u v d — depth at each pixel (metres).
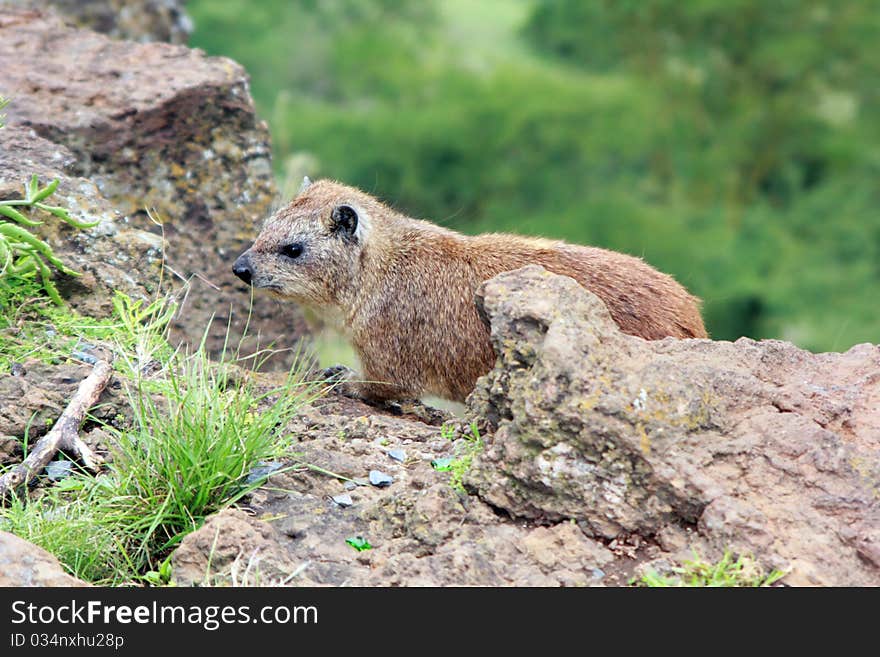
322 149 41.75
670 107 46.09
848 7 42.81
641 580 7.53
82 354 10.05
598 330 8.44
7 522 8.09
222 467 8.34
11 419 9.04
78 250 11.24
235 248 13.65
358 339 12.06
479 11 64.75
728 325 37.50
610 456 7.86
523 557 7.73
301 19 50.00
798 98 44.50
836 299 36.38
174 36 19.95
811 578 7.31
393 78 46.12
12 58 13.79
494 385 8.59
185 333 12.80
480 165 42.66
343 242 11.99
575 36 47.91
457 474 8.43
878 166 43.34
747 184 46.00
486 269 11.47
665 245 39.22
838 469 7.78
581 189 43.59
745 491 7.75
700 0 42.94
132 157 13.21
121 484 8.34
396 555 7.76
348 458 8.93
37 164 11.81
